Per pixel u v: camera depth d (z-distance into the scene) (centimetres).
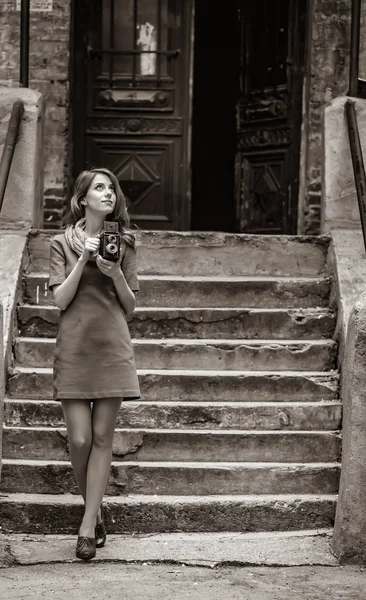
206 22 1135
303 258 695
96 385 476
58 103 897
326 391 599
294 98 910
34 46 895
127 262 497
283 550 496
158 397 595
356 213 701
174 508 527
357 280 636
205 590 436
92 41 911
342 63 898
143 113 919
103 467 482
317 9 895
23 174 689
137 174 925
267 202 937
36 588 433
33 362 616
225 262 694
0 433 501
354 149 643
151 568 470
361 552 479
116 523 524
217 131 1160
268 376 599
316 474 552
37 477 542
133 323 642
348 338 499
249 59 942
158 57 916
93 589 433
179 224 927
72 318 483
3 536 511
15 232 679
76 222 502
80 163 919
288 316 646
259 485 550
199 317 645
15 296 625
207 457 563
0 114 699
